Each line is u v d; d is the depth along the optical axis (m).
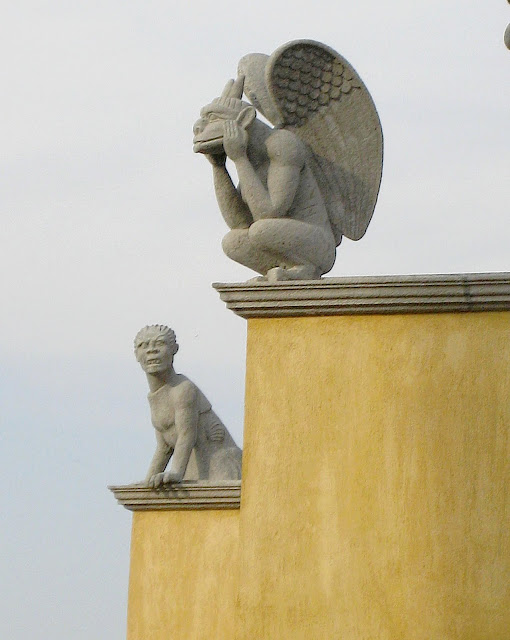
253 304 27.12
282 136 29.86
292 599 26.23
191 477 34.09
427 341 26.34
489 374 26.06
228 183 30.23
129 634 32.09
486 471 25.80
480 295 26.12
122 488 32.41
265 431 26.86
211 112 29.98
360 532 26.12
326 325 26.88
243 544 26.61
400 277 26.38
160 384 34.09
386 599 25.81
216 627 31.06
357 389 26.55
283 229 29.23
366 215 30.56
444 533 25.77
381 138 30.72
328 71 30.84
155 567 32.12
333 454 26.48
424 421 26.17
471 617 25.44
